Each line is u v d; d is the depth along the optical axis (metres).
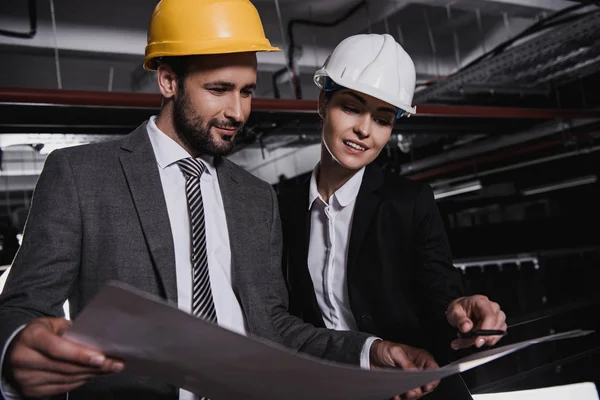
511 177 6.83
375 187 1.43
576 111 5.09
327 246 1.46
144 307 0.55
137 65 5.40
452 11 5.18
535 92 5.56
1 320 0.76
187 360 0.66
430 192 1.43
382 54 1.35
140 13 4.54
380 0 4.75
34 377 0.65
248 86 1.04
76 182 0.98
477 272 6.46
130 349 0.63
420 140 6.83
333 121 1.35
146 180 1.03
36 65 5.07
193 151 1.09
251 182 1.23
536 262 6.48
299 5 4.86
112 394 0.95
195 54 0.98
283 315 1.18
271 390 0.75
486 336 0.90
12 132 2.87
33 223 0.95
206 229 1.09
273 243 1.22
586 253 6.28
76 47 4.51
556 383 2.70
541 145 5.73
